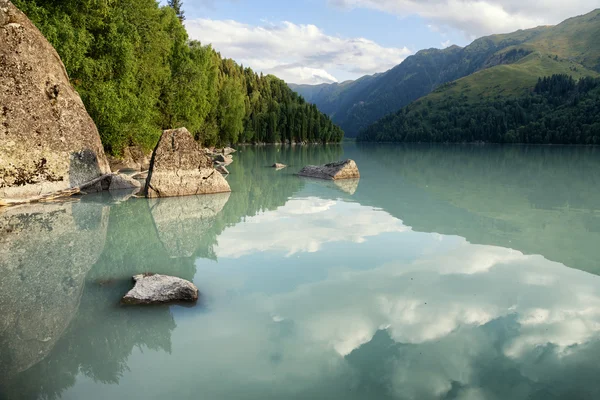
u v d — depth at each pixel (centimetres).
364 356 473
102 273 783
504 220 1245
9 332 546
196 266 814
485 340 507
